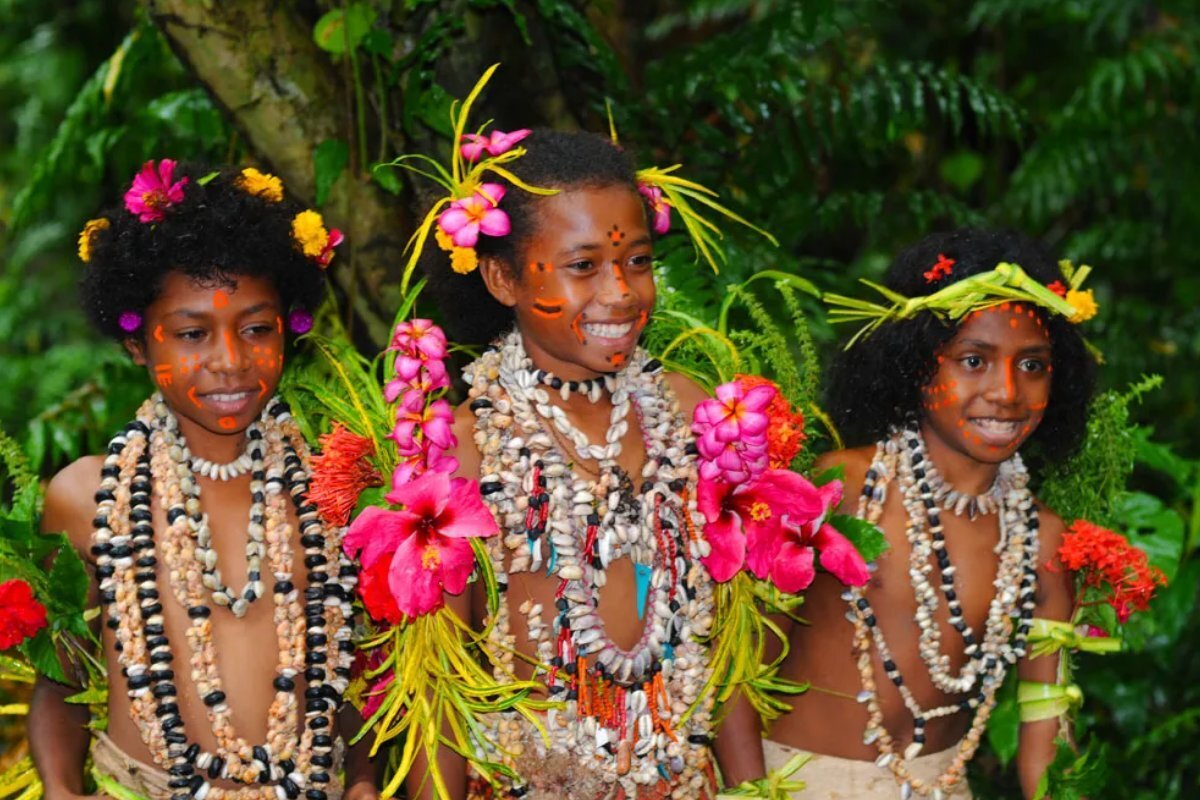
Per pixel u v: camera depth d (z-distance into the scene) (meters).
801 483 2.69
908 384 2.95
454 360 3.61
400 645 2.68
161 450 2.74
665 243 3.98
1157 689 4.49
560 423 2.70
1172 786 4.30
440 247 2.75
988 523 3.00
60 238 6.90
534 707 2.66
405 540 2.49
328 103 3.68
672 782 2.81
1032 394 2.87
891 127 4.48
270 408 2.84
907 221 5.11
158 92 5.67
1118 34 5.50
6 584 2.60
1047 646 3.02
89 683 2.82
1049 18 5.71
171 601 2.70
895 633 2.95
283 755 2.70
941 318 2.86
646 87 4.41
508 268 2.66
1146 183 5.71
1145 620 3.80
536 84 3.93
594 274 2.59
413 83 3.58
